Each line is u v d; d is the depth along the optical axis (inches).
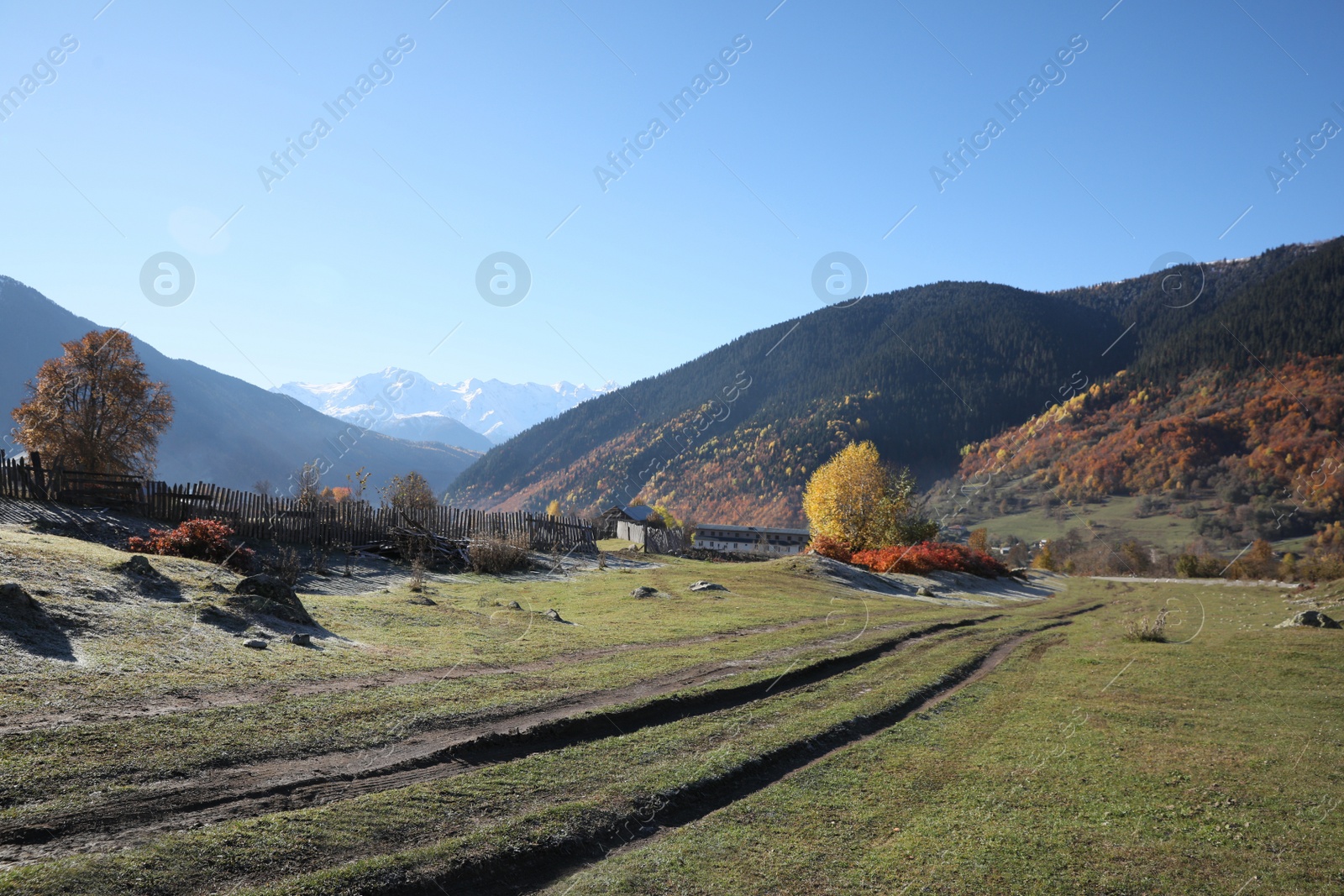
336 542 1026.1
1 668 311.7
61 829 215.0
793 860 252.5
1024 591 2038.6
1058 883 239.8
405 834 242.7
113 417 1689.2
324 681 390.9
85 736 272.8
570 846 252.4
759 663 556.4
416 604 693.9
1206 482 5064.0
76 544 558.9
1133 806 308.7
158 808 236.1
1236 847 268.8
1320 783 339.0
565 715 382.0
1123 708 487.8
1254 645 751.1
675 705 426.6
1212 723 449.1
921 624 877.8
